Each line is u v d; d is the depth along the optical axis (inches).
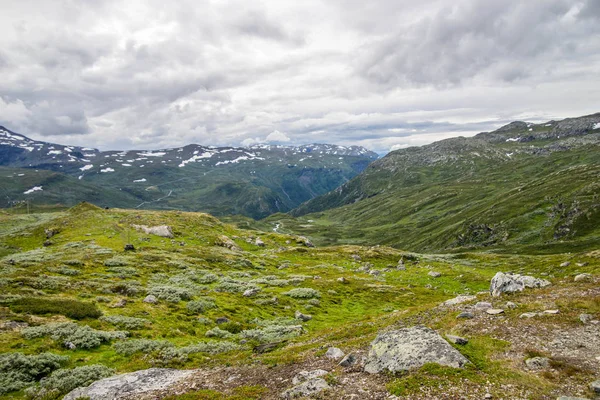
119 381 890.7
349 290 2815.0
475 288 3051.2
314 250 5083.7
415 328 894.4
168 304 1856.5
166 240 4259.4
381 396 657.6
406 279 3449.8
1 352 1048.2
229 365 1019.3
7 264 2384.4
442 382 666.8
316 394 698.2
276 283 2854.3
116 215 5556.1
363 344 1010.7
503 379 660.1
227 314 1876.2
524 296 1186.6
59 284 1867.6
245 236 5497.1
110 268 2534.5
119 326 1434.5
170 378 918.4
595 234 6412.4
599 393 571.5
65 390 872.3
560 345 783.1
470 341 852.0
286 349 1156.5
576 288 1171.3
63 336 1220.5
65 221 5014.8
